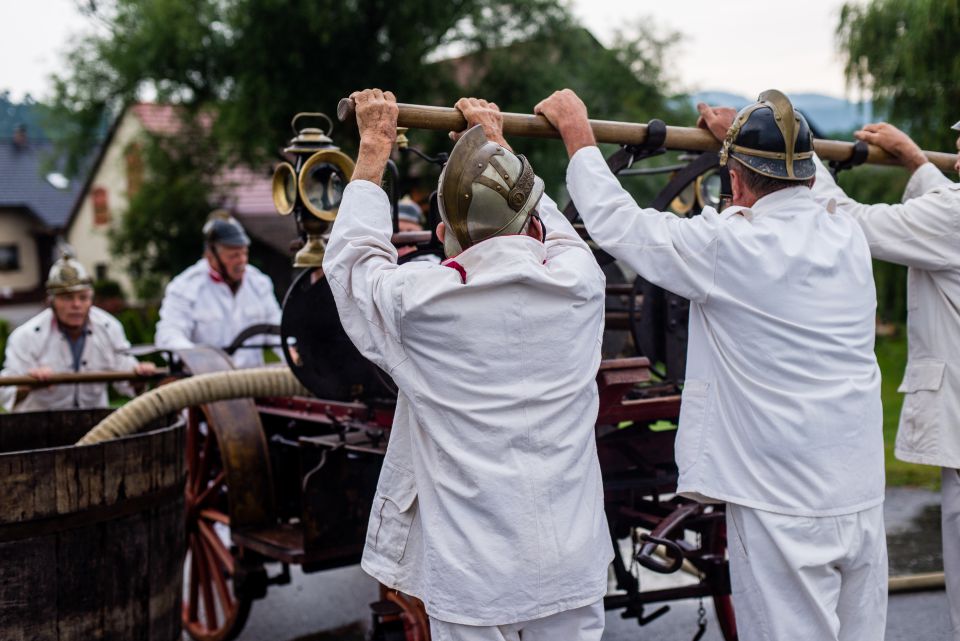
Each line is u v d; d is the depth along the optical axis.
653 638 4.54
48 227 42.16
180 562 3.75
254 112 18.86
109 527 3.34
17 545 3.11
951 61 10.37
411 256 3.11
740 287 2.51
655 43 18.64
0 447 4.27
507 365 2.20
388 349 2.27
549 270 2.29
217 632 4.38
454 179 2.26
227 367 4.53
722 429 2.57
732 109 3.20
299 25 17.83
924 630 4.48
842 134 13.08
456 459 2.18
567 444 2.24
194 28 20.45
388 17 18.03
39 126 26.62
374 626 3.37
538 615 2.18
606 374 2.96
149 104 28.38
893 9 10.96
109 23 23.64
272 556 3.79
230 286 6.11
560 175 16.83
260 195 26.69
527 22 19.00
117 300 28.62
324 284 3.45
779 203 2.62
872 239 3.10
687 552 3.51
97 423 4.33
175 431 3.67
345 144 18.17
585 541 2.24
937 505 6.29
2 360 18.16
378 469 3.68
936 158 3.61
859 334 2.59
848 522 2.50
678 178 3.31
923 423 3.19
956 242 3.01
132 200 23.92
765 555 2.49
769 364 2.50
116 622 3.37
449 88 19.27
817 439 2.47
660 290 3.56
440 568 2.18
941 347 3.16
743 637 2.58
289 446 4.34
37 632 3.16
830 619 2.46
